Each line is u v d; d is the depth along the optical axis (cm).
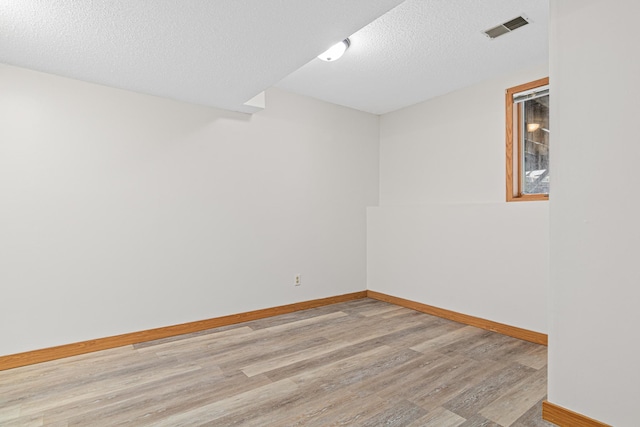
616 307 155
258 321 350
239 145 347
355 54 291
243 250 349
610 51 156
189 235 317
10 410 190
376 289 443
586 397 164
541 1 218
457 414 184
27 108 248
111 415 184
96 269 274
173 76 261
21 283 246
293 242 385
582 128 165
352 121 437
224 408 190
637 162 149
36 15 182
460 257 347
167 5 174
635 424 150
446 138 383
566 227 171
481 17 236
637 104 148
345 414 184
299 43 213
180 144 313
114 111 282
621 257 154
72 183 265
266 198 365
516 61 304
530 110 325
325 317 364
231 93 295
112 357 261
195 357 260
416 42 271
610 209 157
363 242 450
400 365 245
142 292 294
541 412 185
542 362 249
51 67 246
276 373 232
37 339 251
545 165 317
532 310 291
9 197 243
